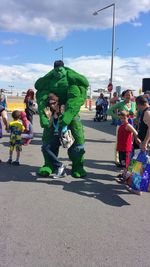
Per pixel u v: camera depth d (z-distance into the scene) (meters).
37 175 4.71
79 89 4.51
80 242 2.73
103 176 4.77
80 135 4.59
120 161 5.17
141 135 3.93
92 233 2.90
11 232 2.87
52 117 4.55
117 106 5.10
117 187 4.25
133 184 3.94
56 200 3.70
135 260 2.47
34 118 15.53
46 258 2.47
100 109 15.09
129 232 2.94
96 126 12.74
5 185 4.21
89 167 5.31
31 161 5.62
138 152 3.93
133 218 3.26
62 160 5.71
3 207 3.45
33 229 2.94
